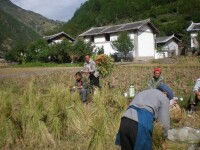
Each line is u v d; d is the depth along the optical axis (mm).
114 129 7230
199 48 55625
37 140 7812
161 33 87062
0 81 23047
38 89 9094
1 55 97688
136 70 27984
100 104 7629
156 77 10547
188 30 62750
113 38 62562
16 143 7742
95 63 14070
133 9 128375
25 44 62375
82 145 7543
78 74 12367
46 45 56719
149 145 4785
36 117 7949
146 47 60938
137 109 4867
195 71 24984
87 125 8047
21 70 38688
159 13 114625
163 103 4945
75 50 53625
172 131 8133
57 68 40656
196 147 7430
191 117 9898
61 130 8141
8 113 7801
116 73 24641
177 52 69750
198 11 105312
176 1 120562
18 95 8789
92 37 65938
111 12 130125
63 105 8281
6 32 155500
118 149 6945
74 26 128000
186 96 12688
